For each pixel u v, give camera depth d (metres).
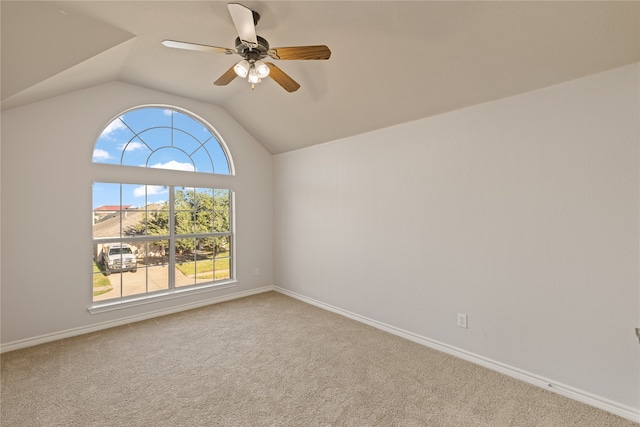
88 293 3.22
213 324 3.43
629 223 1.87
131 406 2.01
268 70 2.13
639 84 1.82
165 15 2.18
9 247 2.80
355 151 3.58
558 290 2.14
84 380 2.30
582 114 2.02
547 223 2.18
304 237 4.29
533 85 2.19
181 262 3.99
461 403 2.04
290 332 3.21
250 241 4.61
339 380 2.31
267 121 4.08
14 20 1.81
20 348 2.82
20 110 2.84
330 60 2.65
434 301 2.84
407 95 2.71
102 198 3.39
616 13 1.64
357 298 3.56
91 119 3.23
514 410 1.96
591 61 1.91
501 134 2.39
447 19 1.96
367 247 3.45
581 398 2.04
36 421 1.86
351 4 2.00
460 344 2.67
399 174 3.12
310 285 4.20
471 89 2.42
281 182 4.69
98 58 2.55
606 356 1.96
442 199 2.77
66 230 3.09
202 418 1.90
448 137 2.72
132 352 2.76
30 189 2.90
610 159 1.92
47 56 2.23
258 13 2.09
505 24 1.88
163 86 3.54
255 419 1.89
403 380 2.31
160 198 3.82
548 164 2.17
